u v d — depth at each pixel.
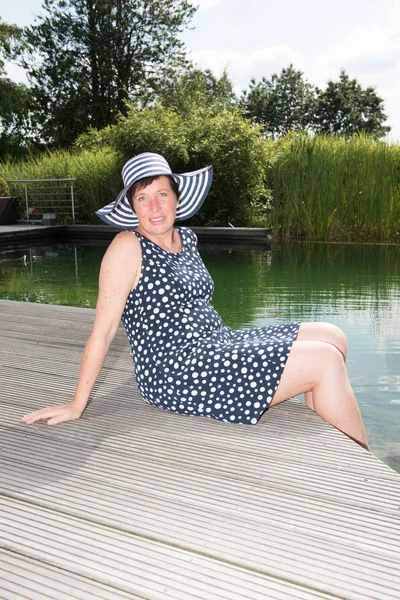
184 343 1.98
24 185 13.77
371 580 1.21
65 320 3.82
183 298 1.99
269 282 6.38
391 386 3.11
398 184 10.91
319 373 1.88
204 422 2.04
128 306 2.02
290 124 57.38
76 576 1.22
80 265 8.22
